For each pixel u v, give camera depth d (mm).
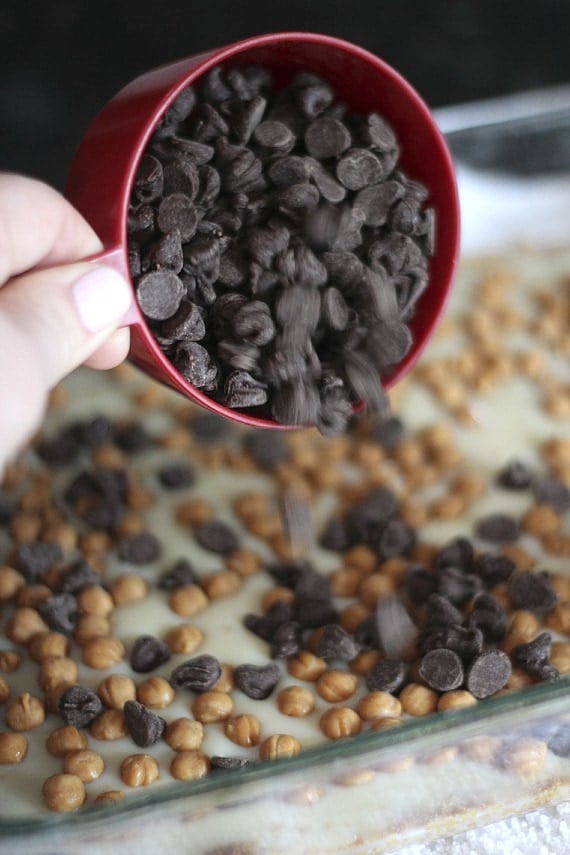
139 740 415
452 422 519
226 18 642
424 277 419
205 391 402
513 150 532
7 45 636
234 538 476
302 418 397
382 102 425
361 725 422
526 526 479
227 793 368
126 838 374
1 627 450
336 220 404
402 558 472
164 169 402
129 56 635
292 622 444
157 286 389
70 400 523
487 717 377
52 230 377
